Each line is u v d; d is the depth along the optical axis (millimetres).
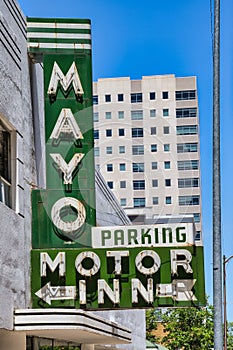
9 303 15500
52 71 18031
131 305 17188
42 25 18312
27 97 18250
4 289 15188
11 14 16875
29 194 17828
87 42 18250
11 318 15625
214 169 15547
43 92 19391
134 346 33625
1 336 16250
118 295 17234
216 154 15570
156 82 133750
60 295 17266
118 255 17406
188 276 17344
